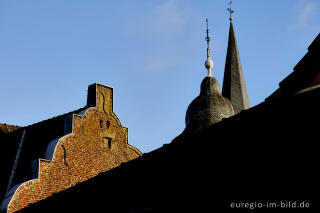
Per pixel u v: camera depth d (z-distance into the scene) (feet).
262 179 29.14
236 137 30.60
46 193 73.20
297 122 27.48
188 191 33.68
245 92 158.30
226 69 161.17
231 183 30.83
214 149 32.04
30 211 52.13
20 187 70.69
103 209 41.50
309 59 28.35
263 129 29.12
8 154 85.10
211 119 121.49
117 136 85.56
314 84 26.86
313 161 26.81
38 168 73.51
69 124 79.71
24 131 89.25
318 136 26.61
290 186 27.76
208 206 32.12
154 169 36.65
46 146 80.43
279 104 28.07
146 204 36.96
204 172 32.71
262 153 29.22
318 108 26.55
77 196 45.09
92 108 83.15
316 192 26.63
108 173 41.47
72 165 77.56
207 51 135.33
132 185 38.63
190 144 33.68
